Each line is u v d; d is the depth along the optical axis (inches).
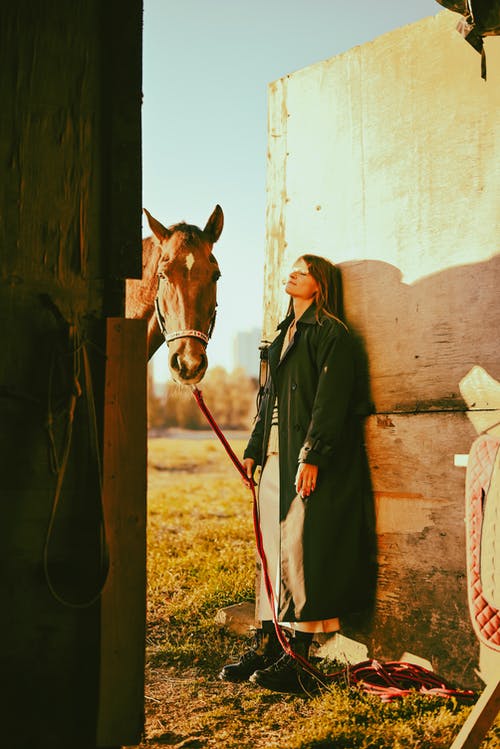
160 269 161.5
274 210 163.8
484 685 118.8
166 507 355.3
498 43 123.6
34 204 89.3
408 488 132.7
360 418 141.1
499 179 122.4
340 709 114.3
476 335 123.9
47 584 87.1
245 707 120.2
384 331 138.6
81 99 92.1
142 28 94.5
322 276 140.5
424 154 134.1
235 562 212.2
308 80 157.5
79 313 91.4
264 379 155.7
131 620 89.4
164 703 123.4
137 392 91.7
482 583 85.5
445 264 129.3
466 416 124.6
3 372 86.6
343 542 131.2
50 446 87.5
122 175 93.3
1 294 87.0
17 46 89.2
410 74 137.3
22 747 86.1
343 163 149.0
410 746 101.3
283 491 132.8
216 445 952.3
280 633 129.0
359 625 140.3
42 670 87.3
